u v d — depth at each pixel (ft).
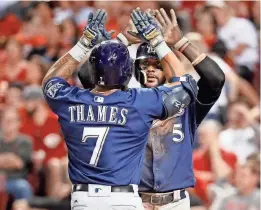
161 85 78.28
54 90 73.67
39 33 181.78
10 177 134.31
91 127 72.43
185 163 82.23
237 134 144.36
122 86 73.87
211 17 183.32
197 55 78.23
